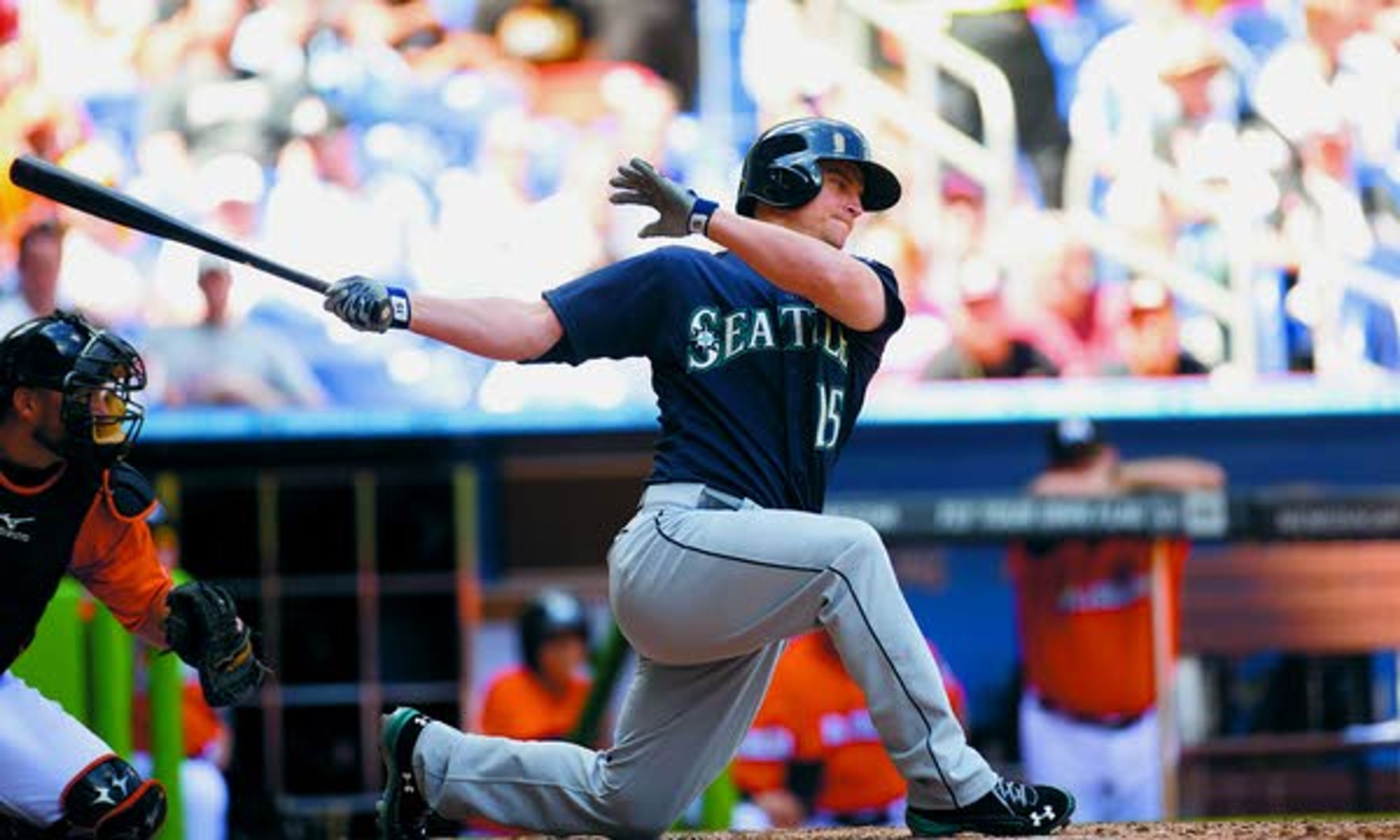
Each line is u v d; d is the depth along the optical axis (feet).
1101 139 140.46
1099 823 71.20
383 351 137.59
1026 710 124.06
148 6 138.10
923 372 139.33
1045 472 132.87
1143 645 122.42
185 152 137.80
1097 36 140.77
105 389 58.80
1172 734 122.72
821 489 60.34
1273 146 140.87
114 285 135.95
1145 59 140.77
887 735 58.34
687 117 139.54
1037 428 141.28
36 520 59.57
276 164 138.00
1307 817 82.17
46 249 135.13
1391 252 140.67
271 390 136.77
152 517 61.93
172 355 136.26
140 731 104.27
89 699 87.71
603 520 140.26
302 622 138.41
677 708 60.18
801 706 114.73
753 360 58.95
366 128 138.41
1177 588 123.34
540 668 118.83
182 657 61.57
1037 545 123.24
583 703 108.88
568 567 140.05
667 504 58.34
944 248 139.95
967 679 133.28
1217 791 129.80
